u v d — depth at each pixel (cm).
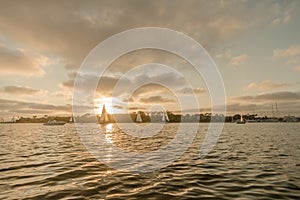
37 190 941
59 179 1120
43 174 1228
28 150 2281
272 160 1639
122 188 966
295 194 882
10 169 1361
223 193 898
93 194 887
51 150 2280
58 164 1520
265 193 897
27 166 1454
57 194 888
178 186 995
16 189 956
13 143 3050
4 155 1944
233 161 1611
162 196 862
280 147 2430
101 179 1120
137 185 1013
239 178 1130
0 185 1017
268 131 6009
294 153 1984
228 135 4503
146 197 851
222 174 1218
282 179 1105
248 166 1431
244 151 2134
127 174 1227
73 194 887
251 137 3944
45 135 4912
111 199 830
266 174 1209
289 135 4400
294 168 1359
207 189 953
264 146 2531
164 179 1120
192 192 910
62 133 5762
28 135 4912
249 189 950
